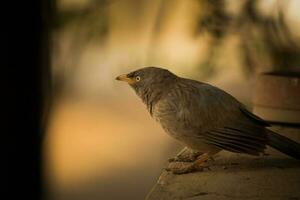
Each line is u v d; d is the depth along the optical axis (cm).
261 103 1087
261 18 1254
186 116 895
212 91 912
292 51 1273
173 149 1831
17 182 871
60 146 1881
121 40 1889
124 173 1747
